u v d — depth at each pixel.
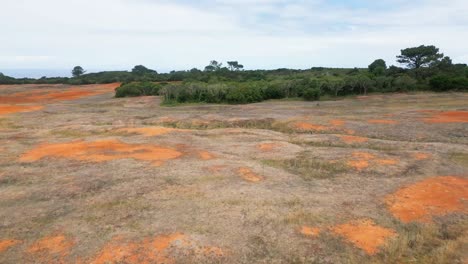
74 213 13.80
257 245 11.42
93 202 14.77
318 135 28.20
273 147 24.16
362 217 13.45
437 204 14.67
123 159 21.00
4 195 15.74
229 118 37.69
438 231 12.60
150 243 11.46
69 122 36.75
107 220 13.13
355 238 11.95
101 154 22.16
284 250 11.18
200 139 27.06
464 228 12.79
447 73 73.50
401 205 14.56
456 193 15.83
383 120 34.50
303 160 20.97
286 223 12.85
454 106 43.72
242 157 22.02
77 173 18.48
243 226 12.60
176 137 27.53
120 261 10.55
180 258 10.69
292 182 17.33
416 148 23.95
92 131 30.14
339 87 61.34
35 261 10.60
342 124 32.72
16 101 63.16
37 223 13.05
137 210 13.92
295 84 61.47
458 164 20.23
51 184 16.95
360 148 24.41
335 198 15.27
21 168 19.53
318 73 103.31
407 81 64.19
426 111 39.44
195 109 47.53
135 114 42.62
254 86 59.16
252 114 40.75
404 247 11.48
